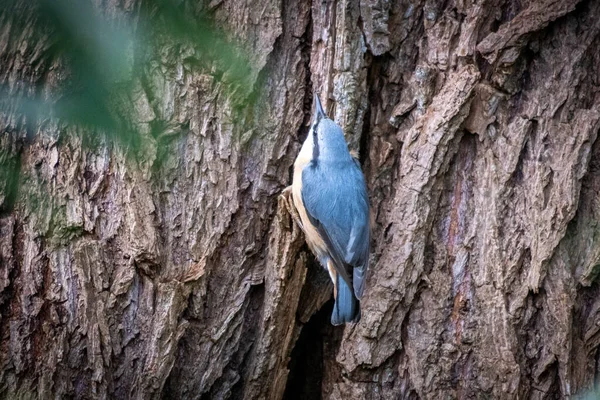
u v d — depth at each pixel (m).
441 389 7.31
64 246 7.14
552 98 7.50
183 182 7.43
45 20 4.09
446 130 7.43
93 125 4.11
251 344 7.70
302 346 8.48
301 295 7.98
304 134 7.79
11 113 6.99
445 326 7.39
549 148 7.43
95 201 7.20
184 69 7.32
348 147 7.71
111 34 3.88
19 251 7.14
